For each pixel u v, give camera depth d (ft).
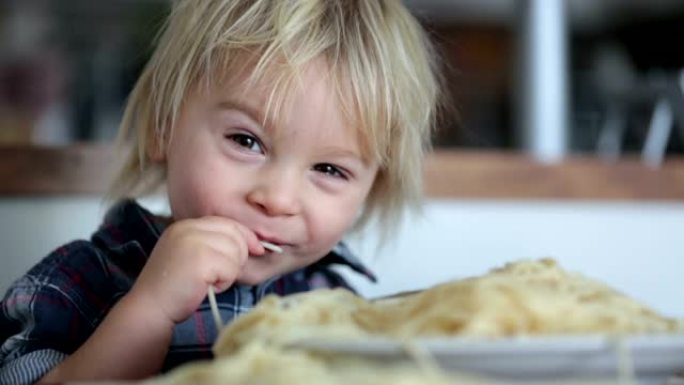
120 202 3.22
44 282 2.75
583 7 12.34
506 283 1.46
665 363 1.33
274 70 2.69
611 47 12.33
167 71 2.98
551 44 6.03
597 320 1.36
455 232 4.70
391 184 3.28
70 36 10.61
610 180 4.90
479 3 12.38
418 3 12.24
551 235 4.83
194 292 2.25
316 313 1.50
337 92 2.75
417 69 3.25
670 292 4.95
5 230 4.20
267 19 2.87
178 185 2.74
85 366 2.10
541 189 4.82
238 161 2.63
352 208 2.86
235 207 2.60
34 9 10.57
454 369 1.23
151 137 3.13
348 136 2.77
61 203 4.26
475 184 4.73
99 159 4.29
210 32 2.87
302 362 1.20
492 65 12.51
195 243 2.32
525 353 1.21
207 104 2.71
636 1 12.11
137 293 2.25
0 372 2.42
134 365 2.13
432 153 4.55
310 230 2.70
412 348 1.19
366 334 1.37
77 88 10.26
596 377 1.27
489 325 1.29
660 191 4.96
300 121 2.65
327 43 2.83
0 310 2.75
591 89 9.80
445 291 1.45
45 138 9.65
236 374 1.16
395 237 3.93
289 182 2.63
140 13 10.46
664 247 4.95
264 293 3.04
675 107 7.30
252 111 2.63
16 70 10.16
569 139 8.87
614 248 4.89
